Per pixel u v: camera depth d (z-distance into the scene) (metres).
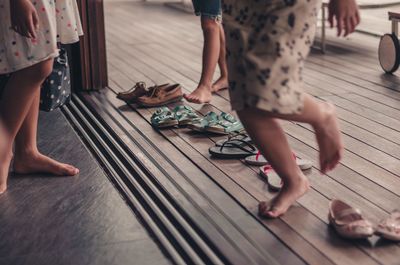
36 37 2.79
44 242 2.58
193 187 3.00
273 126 2.50
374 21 7.31
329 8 2.42
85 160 3.44
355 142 3.61
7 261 2.44
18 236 2.63
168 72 5.43
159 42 6.75
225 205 2.80
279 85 2.31
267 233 2.55
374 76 5.13
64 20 3.04
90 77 4.82
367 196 2.88
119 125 3.97
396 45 5.05
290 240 2.48
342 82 4.96
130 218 2.78
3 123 3.00
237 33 2.38
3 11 2.76
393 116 4.08
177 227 2.65
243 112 2.46
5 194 3.02
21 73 2.92
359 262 2.32
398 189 2.96
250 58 2.33
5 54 2.80
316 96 4.58
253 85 2.32
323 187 2.98
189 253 2.44
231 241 2.47
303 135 3.73
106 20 8.29
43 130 3.92
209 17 4.27
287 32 2.32
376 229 2.47
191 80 5.15
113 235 2.63
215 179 3.09
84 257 2.46
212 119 3.83
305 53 2.37
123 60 5.92
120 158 3.46
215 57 4.36
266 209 2.67
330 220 2.57
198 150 3.50
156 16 8.52
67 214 2.82
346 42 6.46
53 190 3.06
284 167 2.63
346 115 4.12
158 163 3.31
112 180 3.19
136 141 3.66
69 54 4.77
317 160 3.33
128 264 2.41
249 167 3.24
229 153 3.36
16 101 2.97
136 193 3.01
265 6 2.33
